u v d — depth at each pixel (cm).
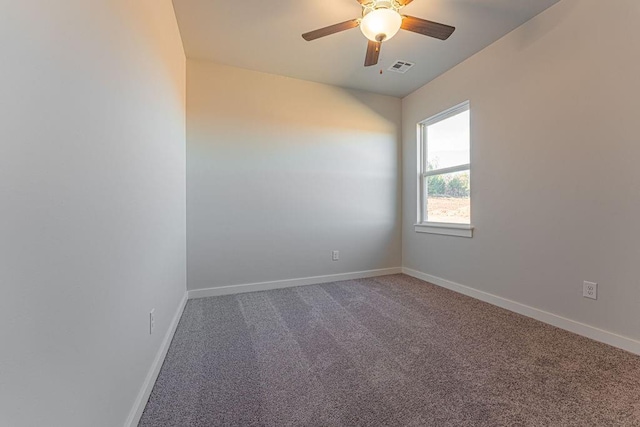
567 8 207
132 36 122
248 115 314
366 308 260
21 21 56
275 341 197
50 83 66
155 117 161
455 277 311
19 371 55
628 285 177
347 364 168
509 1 211
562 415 125
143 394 131
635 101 173
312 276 344
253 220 317
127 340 113
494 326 218
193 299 288
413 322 227
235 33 249
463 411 128
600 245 190
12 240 54
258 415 127
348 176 362
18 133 56
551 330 210
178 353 181
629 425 119
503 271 258
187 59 292
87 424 81
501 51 256
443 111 322
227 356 178
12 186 54
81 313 79
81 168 79
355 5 214
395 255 389
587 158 197
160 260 171
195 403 135
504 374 155
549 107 219
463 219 313
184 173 279
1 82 51
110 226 98
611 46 184
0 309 51
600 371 157
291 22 235
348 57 288
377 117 377
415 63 300
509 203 251
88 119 83
